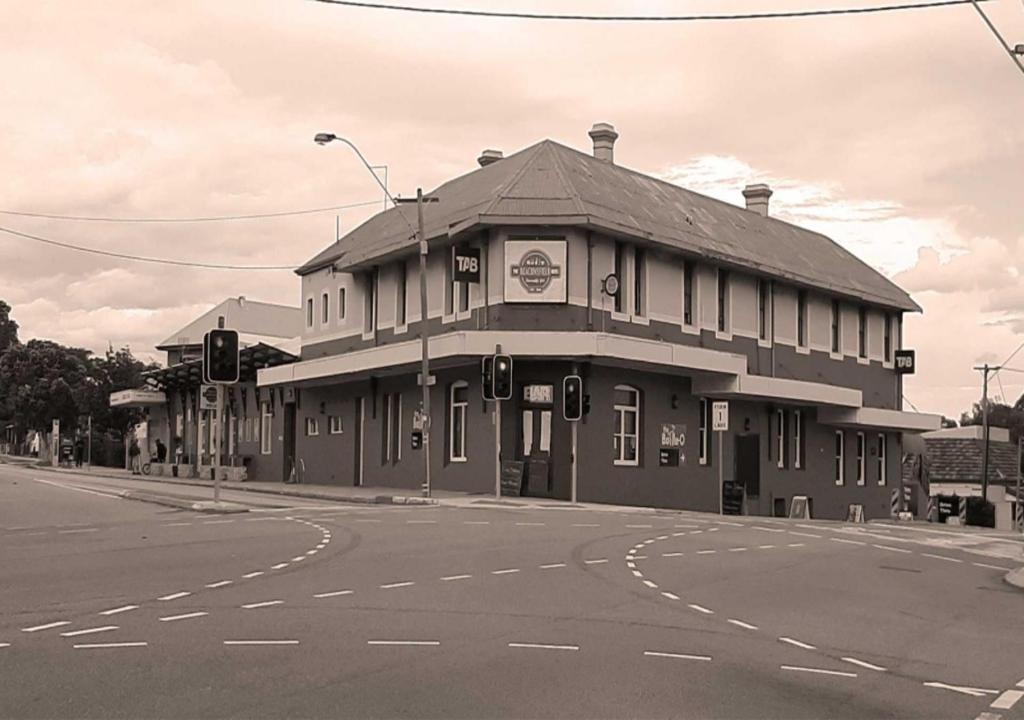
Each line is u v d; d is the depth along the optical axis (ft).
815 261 144.05
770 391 120.88
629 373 109.91
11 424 281.74
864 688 26.76
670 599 39.42
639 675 26.73
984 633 35.96
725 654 29.86
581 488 103.24
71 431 245.86
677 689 25.46
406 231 118.01
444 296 112.78
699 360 110.22
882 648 32.27
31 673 25.67
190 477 162.50
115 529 62.18
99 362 248.93
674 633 32.60
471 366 108.68
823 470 141.08
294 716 22.20
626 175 127.75
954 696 26.45
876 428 147.95
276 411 150.20
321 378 127.75
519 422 104.63
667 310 114.52
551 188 106.22
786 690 26.03
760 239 136.98
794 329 136.05
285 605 35.60
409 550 51.96
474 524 67.77
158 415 200.85
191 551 50.70
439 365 110.22
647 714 23.17
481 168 131.85
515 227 103.71
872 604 40.98
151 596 37.27
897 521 144.25
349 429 131.34
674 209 124.47
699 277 119.75
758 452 128.77
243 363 150.30
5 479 133.39
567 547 55.26
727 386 115.96
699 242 116.37
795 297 136.67
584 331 102.58
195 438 178.60
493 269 104.68
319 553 50.24
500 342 99.76
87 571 43.65
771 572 49.08
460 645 29.60
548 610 35.91
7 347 283.59
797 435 137.49
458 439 112.06
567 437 103.09
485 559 49.19
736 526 75.87
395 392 122.11
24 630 30.96
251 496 106.32
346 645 29.22
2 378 256.93
